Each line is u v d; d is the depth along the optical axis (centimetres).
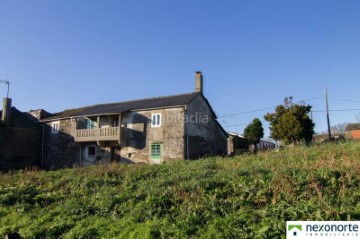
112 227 1038
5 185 1736
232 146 3712
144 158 3025
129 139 3138
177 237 914
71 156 3431
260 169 1423
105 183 1605
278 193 1088
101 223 1086
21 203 1362
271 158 1831
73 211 1220
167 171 1822
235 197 1127
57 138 3572
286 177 1198
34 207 1329
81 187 1569
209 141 3262
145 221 1053
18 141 3494
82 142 3350
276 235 849
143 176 1734
